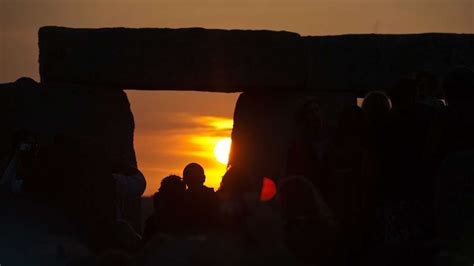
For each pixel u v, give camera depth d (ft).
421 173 57.00
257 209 53.52
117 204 74.49
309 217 56.13
